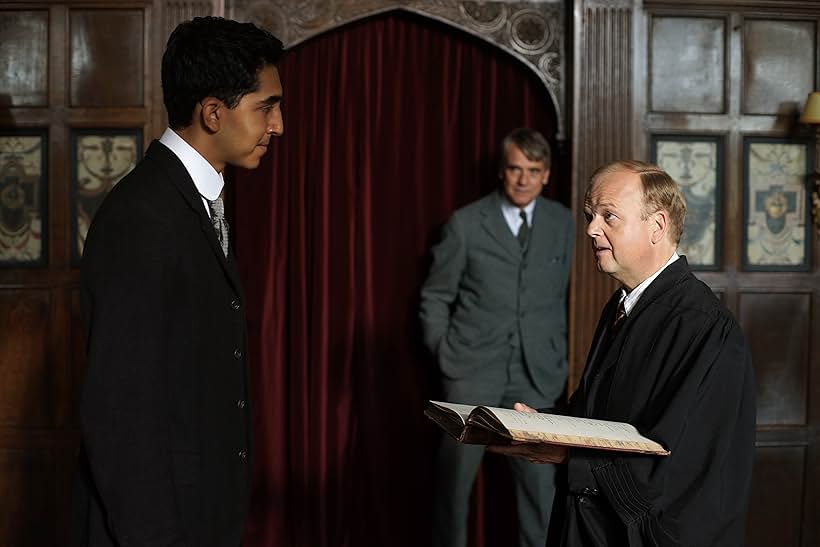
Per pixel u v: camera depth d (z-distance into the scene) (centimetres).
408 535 408
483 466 413
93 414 163
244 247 399
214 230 189
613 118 390
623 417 187
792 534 401
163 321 172
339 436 404
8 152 386
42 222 386
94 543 171
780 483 401
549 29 396
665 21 393
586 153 389
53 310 387
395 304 407
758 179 400
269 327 400
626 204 192
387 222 405
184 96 186
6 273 387
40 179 386
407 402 406
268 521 400
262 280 399
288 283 405
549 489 367
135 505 163
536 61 395
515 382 364
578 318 390
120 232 172
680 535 173
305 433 402
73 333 387
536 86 404
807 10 396
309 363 405
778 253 402
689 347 182
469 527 411
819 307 403
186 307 179
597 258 197
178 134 191
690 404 174
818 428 402
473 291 365
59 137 384
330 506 405
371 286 405
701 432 177
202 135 190
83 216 386
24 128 385
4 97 384
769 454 400
